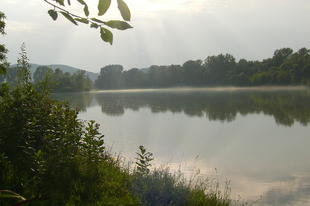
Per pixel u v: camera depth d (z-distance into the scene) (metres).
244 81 104.94
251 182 7.62
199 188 5.37
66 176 4.66
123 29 1.36
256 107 32.00
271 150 11.65
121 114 26.73
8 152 4.76
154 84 134.75
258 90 82.44
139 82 137.88
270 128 17.36
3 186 3.98
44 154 4.63
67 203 3.88
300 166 9.22
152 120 21.78
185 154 10.82
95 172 5.02
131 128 17.52
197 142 13.14
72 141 5.11
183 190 4.66
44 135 5.02
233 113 26.36
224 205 5.02
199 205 4.50
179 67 131.00
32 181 4.31
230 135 15.05
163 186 4.47
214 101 43.31
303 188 7.16
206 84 118.94
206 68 121.19
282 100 41.47
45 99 6.03
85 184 4.62
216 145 12.57
